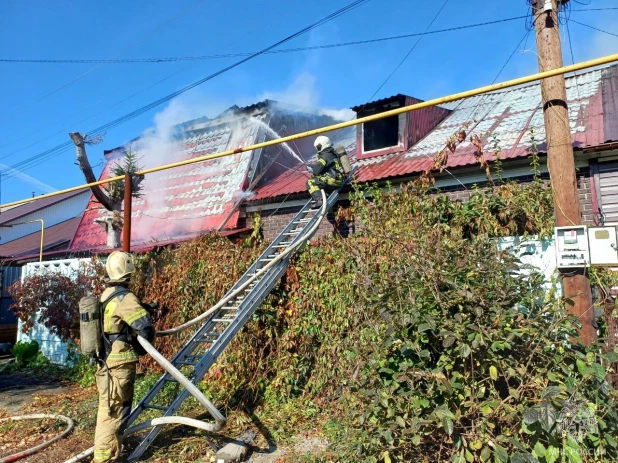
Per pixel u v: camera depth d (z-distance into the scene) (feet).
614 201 23.67
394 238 19.03
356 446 14.03
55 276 32.19
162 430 19.15
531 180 25.90
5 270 56.39
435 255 14.43
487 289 13.52
